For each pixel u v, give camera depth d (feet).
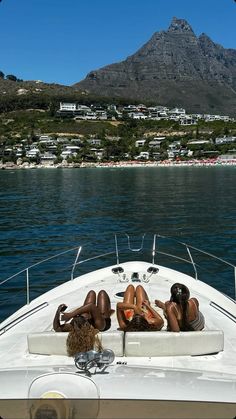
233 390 13.83
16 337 20.74
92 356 14.51
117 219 97.55
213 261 55.98
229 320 22.57
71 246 67.31
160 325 18.69
